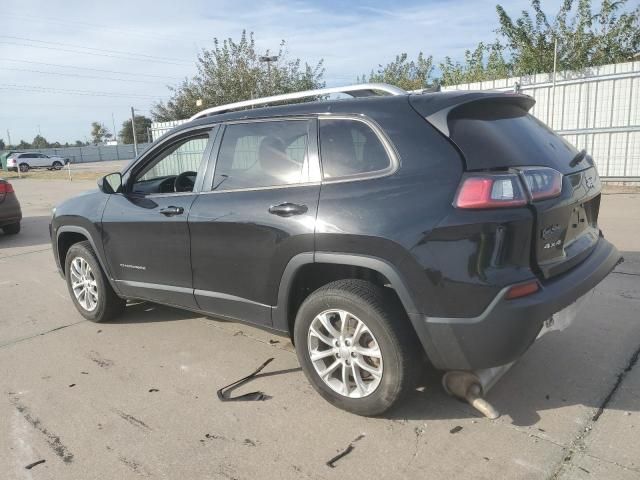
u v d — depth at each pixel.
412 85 24.52
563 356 3.59
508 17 16.23
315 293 3.03
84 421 3.14
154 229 3.91
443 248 2.58
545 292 2.61
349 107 3.07
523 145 2.86
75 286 4.89
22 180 30.19
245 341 4.23
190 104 24.34
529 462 2.55
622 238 6.58
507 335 2.55
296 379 3.55
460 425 2.89
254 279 3.34
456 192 2.59
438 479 2.47
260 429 2.97
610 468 2.47
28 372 3.84
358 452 2.71
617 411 2.93
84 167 47.09
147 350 4.14
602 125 11.01
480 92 3.03
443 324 2.64
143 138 70.00
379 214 2.74
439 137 2.74
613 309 4.35
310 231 2.96
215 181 3.63
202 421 3.09
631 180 10.73
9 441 2.96
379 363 2.89
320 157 3.10
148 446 2.87
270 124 3.40
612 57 15.52
